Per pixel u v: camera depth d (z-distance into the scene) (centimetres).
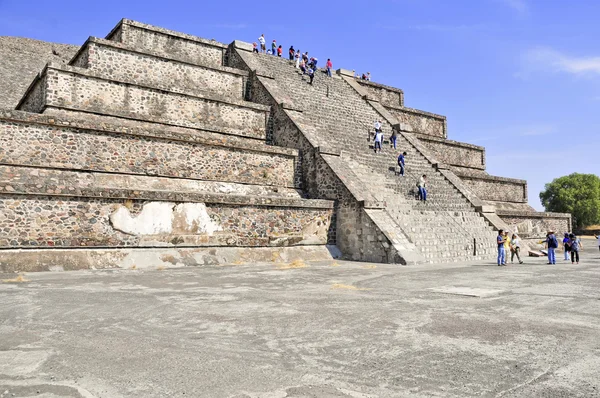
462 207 2273
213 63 2609
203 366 461
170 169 1753
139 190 1424
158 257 1434
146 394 388
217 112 2155
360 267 1462
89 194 1344
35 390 394
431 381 420
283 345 538
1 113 1430
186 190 1728
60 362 470
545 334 586
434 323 647
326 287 1002
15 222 1243
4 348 518
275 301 820
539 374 438
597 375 434
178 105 2050
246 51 2727
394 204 1923
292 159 2069
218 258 1538
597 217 6178
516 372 443
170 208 1486
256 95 2456
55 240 1292
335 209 1859
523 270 1384
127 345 534
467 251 1878
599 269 1423
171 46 2417
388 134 2677
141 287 985
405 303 805
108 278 1135
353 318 680
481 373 441
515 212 2767
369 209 1736
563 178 6619
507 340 558
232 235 1598
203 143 1830
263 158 1986
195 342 550
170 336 576
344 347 530
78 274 1209
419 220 1902
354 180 1894
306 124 2197
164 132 1734
